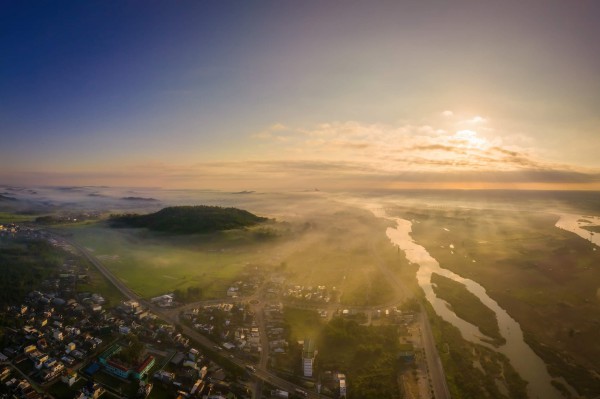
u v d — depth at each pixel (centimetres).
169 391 9556
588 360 11650
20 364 10275
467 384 10250
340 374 10506
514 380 10519
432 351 11919
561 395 9938
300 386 10000
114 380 9850
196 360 10956
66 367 10238
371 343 12181
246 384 9994
